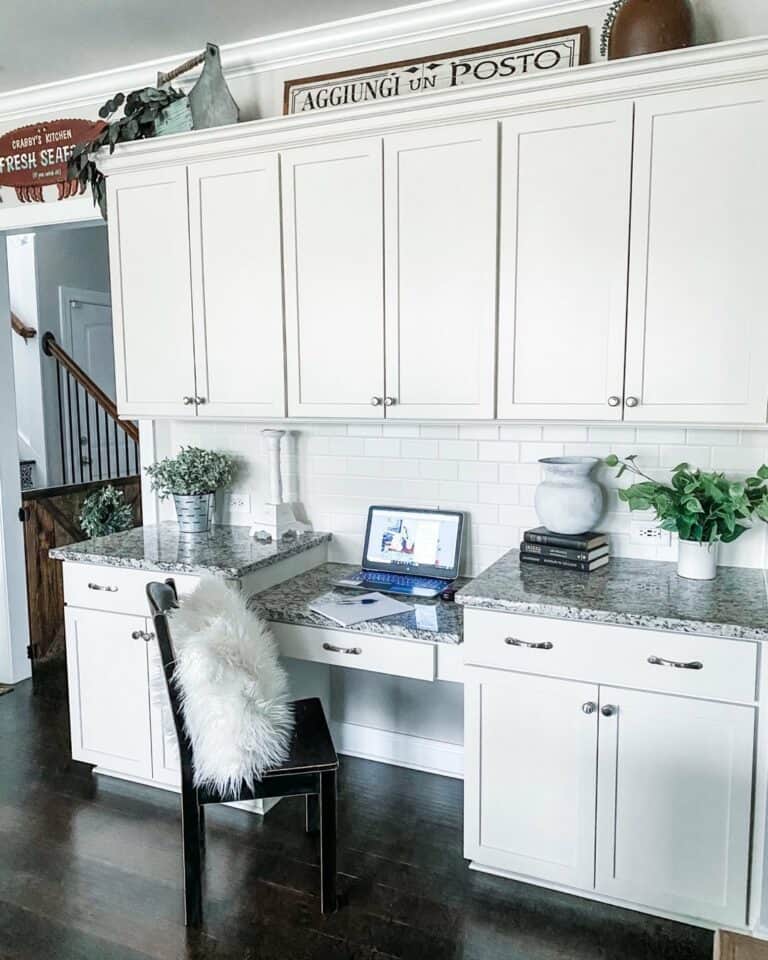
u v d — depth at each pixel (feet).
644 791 6.51
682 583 7.31
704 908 6.45
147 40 9.11
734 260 6.63
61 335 17.49
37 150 10.67
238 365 8.82
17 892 7.16
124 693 8.90
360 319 8.10
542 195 7.19
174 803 8.69
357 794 8.92
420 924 6.72
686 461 7.98
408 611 7.84
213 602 6.83
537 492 8.06
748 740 6.11
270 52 9.15
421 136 7.57
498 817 7.14
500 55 8.11
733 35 7.31
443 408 7.84
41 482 16.87
